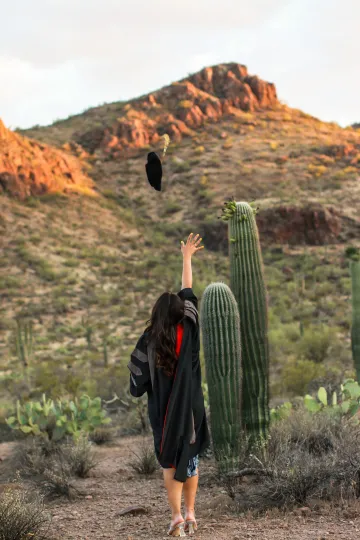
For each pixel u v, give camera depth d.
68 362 33.75
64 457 7.87
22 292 54.69
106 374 21.95
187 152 111.38
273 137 118.31
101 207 85.44
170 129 118.12
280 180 96.25
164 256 70.12
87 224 76.94
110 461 8.52
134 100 134.50
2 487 6.42
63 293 55.19
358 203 84.12
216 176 99.44
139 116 123.06
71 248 68.19
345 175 95.44
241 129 121.12
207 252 74.38
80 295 55.25
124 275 62.66
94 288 57.50
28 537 4.51
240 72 140.38
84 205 82.62
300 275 61.12
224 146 111.88
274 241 73.25
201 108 127.94
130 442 10.48
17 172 79.44
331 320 42.38
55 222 74.12
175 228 82.06
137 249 72.94
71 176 90.06
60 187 84.69
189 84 132.25
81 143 117.06
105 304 53.44
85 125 124.31
